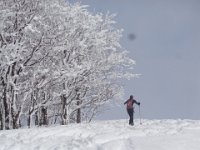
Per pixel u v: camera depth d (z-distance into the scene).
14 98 33.06
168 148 18.78
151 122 30.97
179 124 27.25
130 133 22.84
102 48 41.34
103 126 27.56
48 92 39.28
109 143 19.83
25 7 35.12
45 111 38.12
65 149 19.19
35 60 35.75
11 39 34.41
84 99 42.97
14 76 32.81
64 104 38.78
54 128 25.19
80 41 38.16
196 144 19.62
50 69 35.94
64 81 37.88
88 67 38.72
